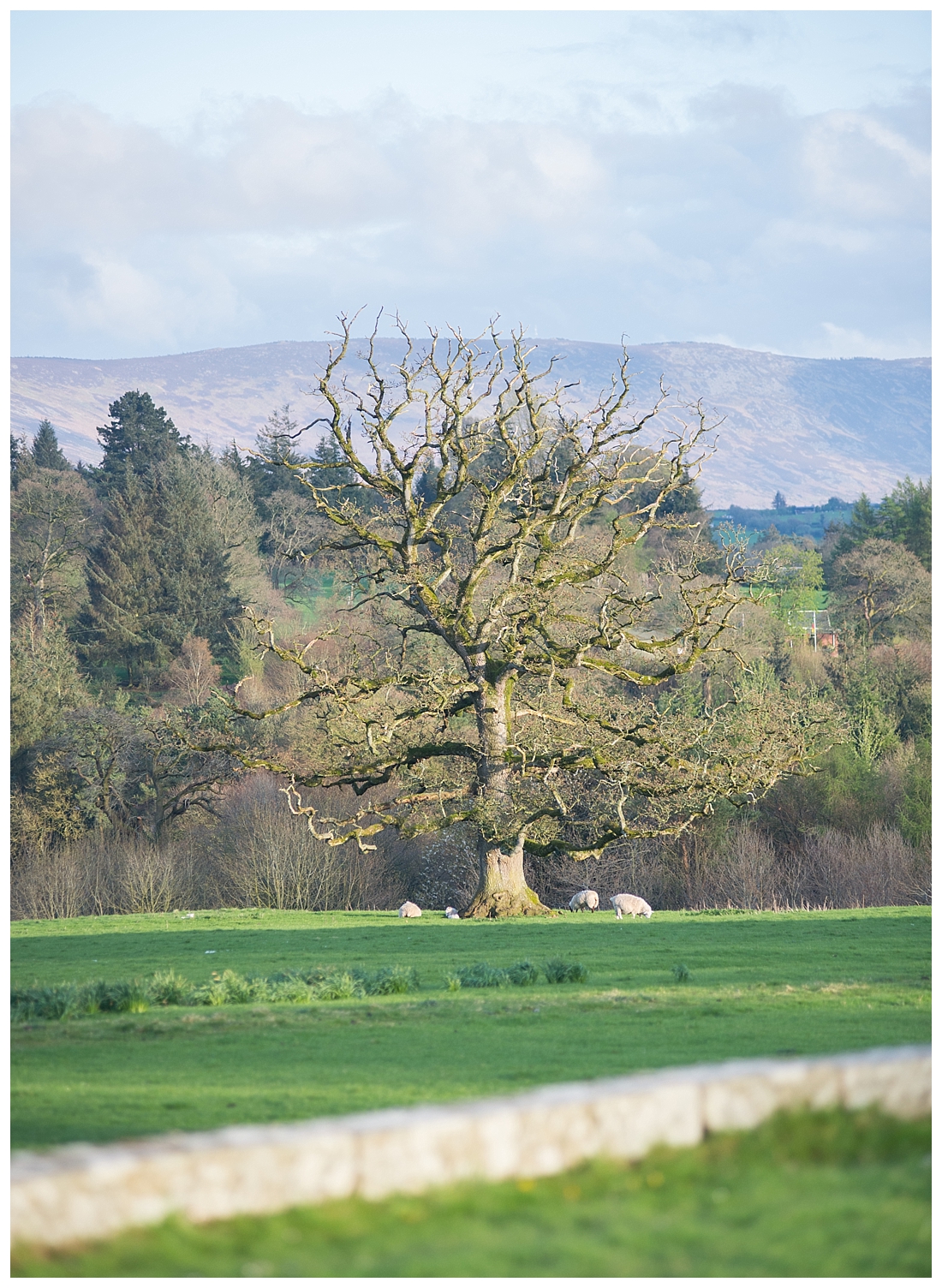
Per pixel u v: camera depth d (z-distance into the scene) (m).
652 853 115.81
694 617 68.81
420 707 70.25
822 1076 17.11
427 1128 15.02
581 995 35.03
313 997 36.44
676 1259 13.25
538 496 70.56
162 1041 28.48
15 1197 13.08
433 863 111.88
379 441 69.69
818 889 111.19
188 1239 13.44
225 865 113.88
